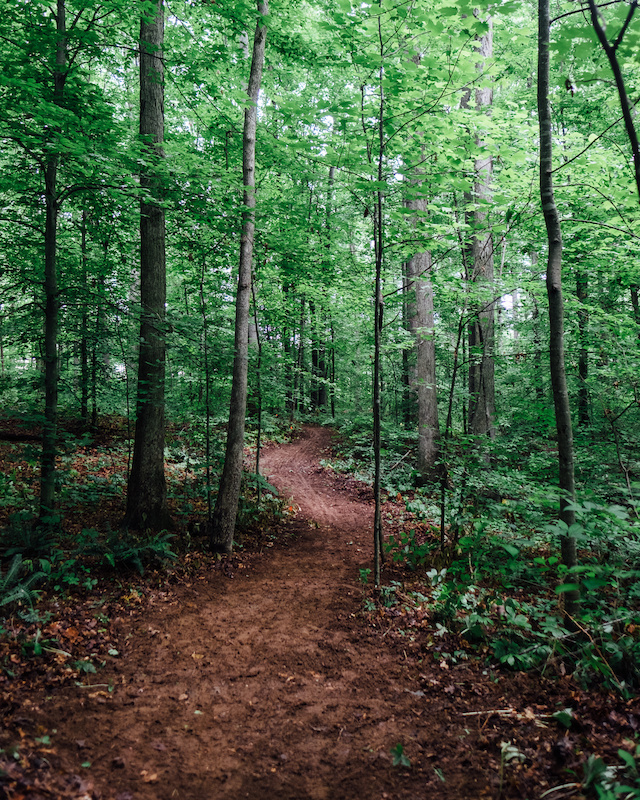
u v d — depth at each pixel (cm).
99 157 510
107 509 806
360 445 1525
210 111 916
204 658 430
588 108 999
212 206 629
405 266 1180
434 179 575
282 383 1052
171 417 885
